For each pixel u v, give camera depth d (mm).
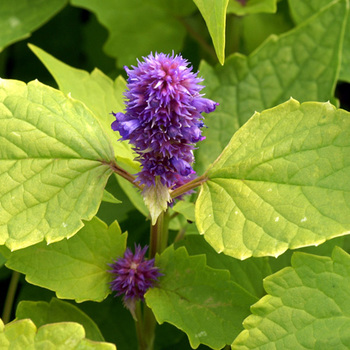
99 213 748
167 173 633
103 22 832
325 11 747
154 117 621
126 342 738
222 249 624
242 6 789
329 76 740
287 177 630
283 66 748
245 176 635
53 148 639
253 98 748
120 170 645
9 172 634
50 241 628
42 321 671
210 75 752
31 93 643
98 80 717
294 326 634
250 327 634
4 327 622
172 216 694
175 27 842
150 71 618
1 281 792
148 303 650
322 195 624
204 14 616
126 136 626
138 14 836
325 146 631
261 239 622
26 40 896
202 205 636
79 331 623
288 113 638
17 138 637
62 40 903
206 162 736
